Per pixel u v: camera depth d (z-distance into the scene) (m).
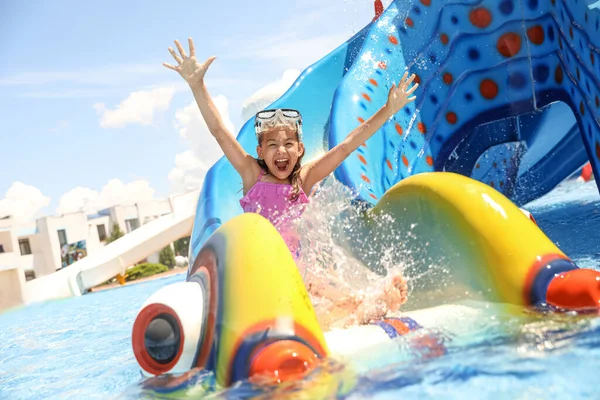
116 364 3.39
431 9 5.48
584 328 2.10
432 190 2.92
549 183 6.42
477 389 1.72
